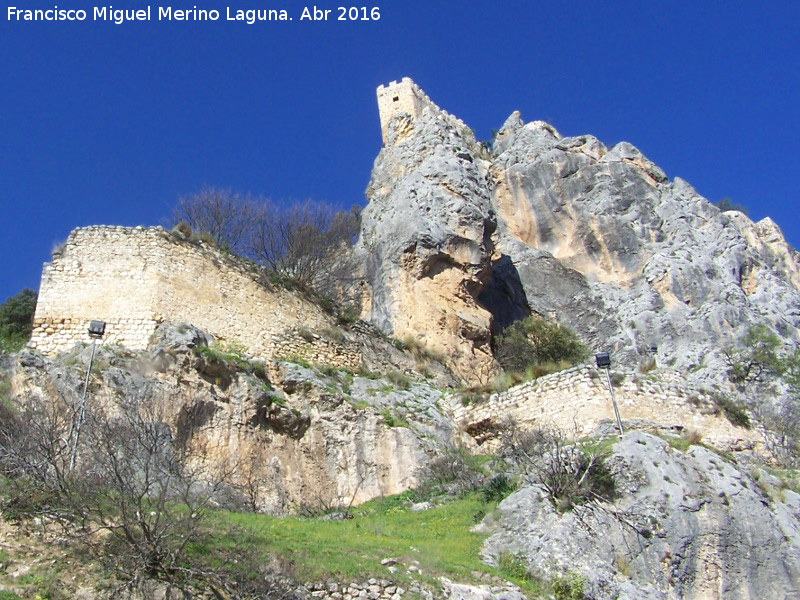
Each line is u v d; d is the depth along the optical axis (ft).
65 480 39.70
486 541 50.21
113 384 60.29
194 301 74.02
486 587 43.45
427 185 111.45
